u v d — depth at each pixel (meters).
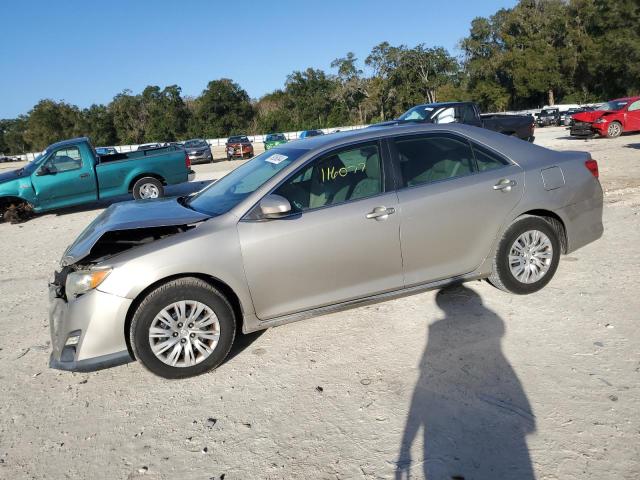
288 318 3.84
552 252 4.51
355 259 3.88
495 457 2.61
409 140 4.20
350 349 3.87
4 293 5.97
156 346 3.51
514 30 68.12
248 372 3.67
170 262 3.45
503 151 4.42
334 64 79.94
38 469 2.83
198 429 3.07
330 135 4.47
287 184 3.85
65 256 3.76
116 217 4.07
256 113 88.81
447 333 3.96
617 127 18.83
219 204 4.00
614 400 2.98
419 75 76.38
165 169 12.20
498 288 4.55
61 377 3.86
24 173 11.22
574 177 4.53
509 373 3.35
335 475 2.59
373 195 3.96
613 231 6.35
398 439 2.81
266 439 2.92
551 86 63.72
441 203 4.05
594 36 61.47
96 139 88.56
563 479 2.43
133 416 3.26
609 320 3.95
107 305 3.38
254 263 3.65
